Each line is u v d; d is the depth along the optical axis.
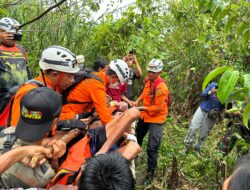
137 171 4.63
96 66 4.79
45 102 1.67
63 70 2.28
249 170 0.99
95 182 1.29
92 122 2.60
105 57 6.05
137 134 4.95
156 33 6.00
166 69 7.54
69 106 2.49
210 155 4.90
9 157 1.53
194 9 6.55
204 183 4.43
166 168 4.67
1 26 3.30
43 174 1.66
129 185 1.31
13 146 1.70
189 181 4.48
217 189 4.05
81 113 2.51
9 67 3.38
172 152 5.18
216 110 5.25
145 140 5.50
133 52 5.71
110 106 3.09
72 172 1.74
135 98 6.48
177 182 4.34
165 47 7.38
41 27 4.70
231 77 1.67
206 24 6.73
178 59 7.38
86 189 1.29
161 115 4.64
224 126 5.84
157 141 4.55
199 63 7.09
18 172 1.61
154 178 4.50
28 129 1.65
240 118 4.01
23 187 1.64
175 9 6.72
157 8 6.34
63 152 1.77
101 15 5.63
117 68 3.27
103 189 1.28
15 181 1.62
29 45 4.80
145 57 6.22
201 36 6.67
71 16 4.78
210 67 7.00
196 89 7.25
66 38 4.94
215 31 6.67
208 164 4.68
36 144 1.68
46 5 4.63
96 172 1.31
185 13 6.64
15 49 3.53
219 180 4.17
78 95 2.48
